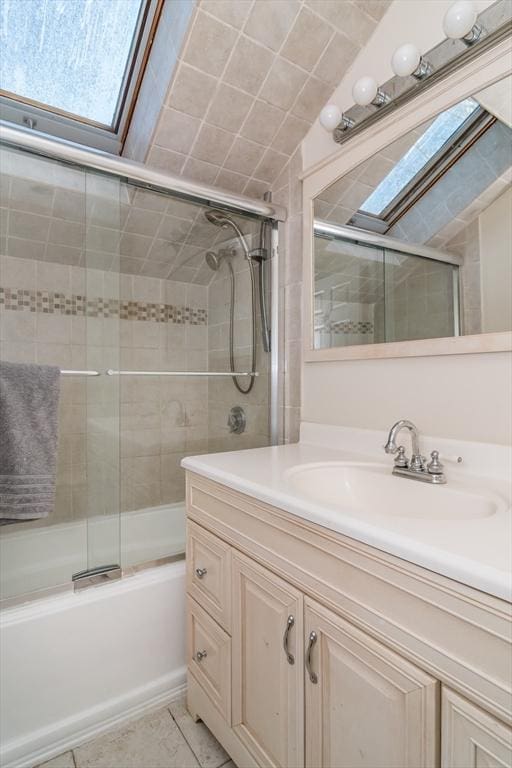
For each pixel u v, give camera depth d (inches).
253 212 64.0
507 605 18.8
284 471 41.0
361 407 52.8
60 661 45.2
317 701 29.7
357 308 52.9
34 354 62.5
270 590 34.1
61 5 52.6
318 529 29.4
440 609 21.6
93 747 44.9
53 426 47.3
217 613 41.9
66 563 54.1
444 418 43.0
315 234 60.0
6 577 51.2
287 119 59.4
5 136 47.3
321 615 29.1
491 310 39.3
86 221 60.5
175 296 77.5
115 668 48.5
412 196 46.6
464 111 41.3
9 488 44.2
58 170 53.6
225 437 75.4
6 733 42.2
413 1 47.2
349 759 27.3
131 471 72.2
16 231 60.4
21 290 63.0
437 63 42.3
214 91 53.4
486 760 19.6
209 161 62.1
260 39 49.6
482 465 38.9
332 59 54.2
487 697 19.5
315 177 59.9
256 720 36.5
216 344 76.1
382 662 24.7
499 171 38.9
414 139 46.1
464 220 41.6
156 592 51.6
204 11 45.6
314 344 59.9
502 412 38.3
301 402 62.8
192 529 46.5
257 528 36.0
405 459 42.5
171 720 48.5
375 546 24.9
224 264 74.2
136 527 69.1
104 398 61.4
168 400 76.9
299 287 63.6
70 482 58.4
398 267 47.9
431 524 25.8
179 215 65.1
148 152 59.1
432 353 43.6
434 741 21.9
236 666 38.8
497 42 38.0
